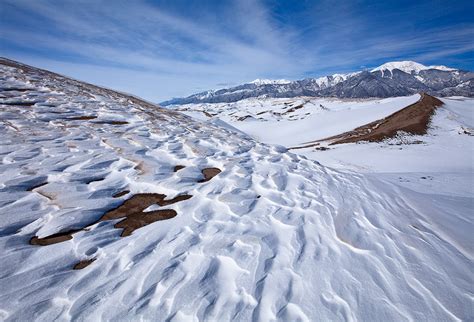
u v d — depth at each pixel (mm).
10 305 2320
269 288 2789
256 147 9234
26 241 3174
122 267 2920
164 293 2609
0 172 4785
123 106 13242
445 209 6055
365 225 4441
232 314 2447
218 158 7324
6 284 2514
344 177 7238
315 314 2516
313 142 34719
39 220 3615
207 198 4844
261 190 5449
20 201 3963
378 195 6109
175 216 4160
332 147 27531
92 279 2713
